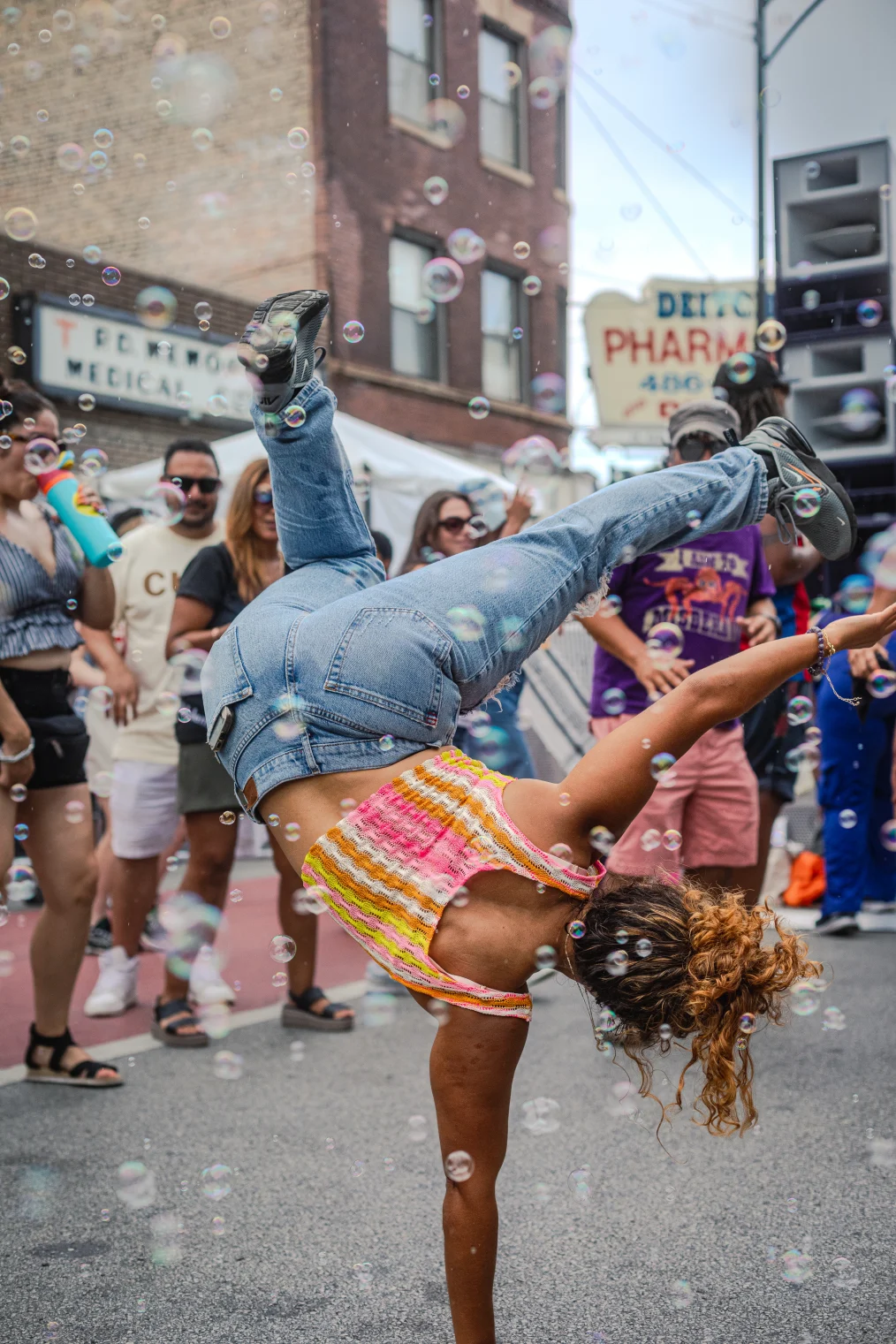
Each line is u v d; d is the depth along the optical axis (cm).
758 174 820
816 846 544
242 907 535
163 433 928
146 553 372
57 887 285
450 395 1195
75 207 1183
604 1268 194
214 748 173
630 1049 154
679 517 191
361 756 160
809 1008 226
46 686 282
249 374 176
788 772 367
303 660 162
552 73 435
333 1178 233
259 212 1102
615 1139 251
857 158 698
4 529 277
